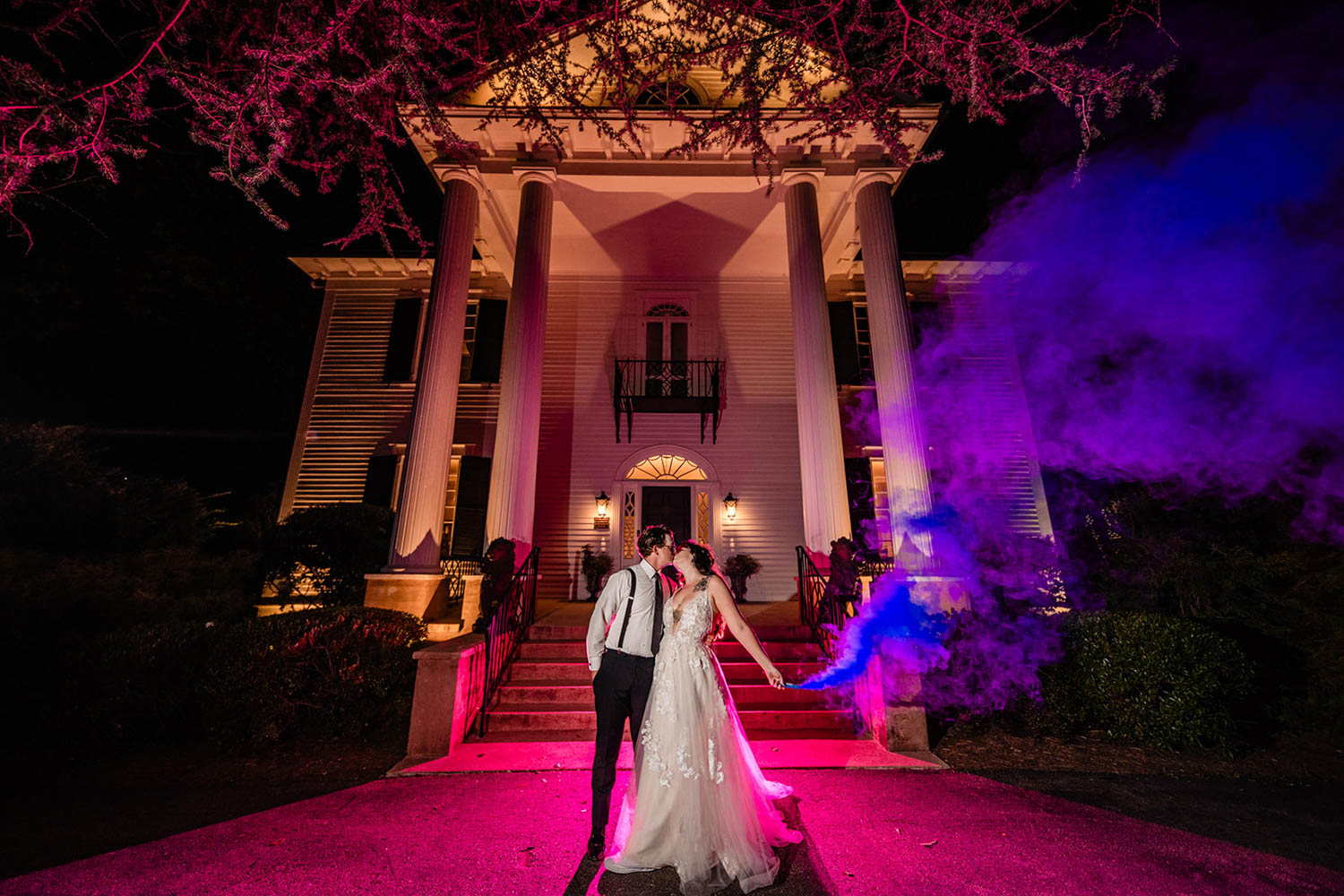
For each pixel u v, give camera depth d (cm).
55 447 897
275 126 312
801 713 584
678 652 328
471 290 1350
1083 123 341
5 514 808
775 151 991
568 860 328
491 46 449
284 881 307
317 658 584
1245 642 664
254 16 353
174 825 383
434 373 885
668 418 1291
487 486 1224
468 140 958
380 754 536
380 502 1166
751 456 1268
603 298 1352
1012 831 370
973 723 588
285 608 970
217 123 313
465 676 554
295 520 980
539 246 956
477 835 361
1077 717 568
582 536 1216
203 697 560
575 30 436
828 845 344
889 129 429
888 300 909
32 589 658
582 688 616
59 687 546
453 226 947
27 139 306
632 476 1262
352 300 1316
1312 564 710
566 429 1274
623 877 304
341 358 1276
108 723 552
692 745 307
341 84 336
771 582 1200
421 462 852
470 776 473
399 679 608
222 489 1692
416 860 329
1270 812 417
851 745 539
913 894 292
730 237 1231
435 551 844
